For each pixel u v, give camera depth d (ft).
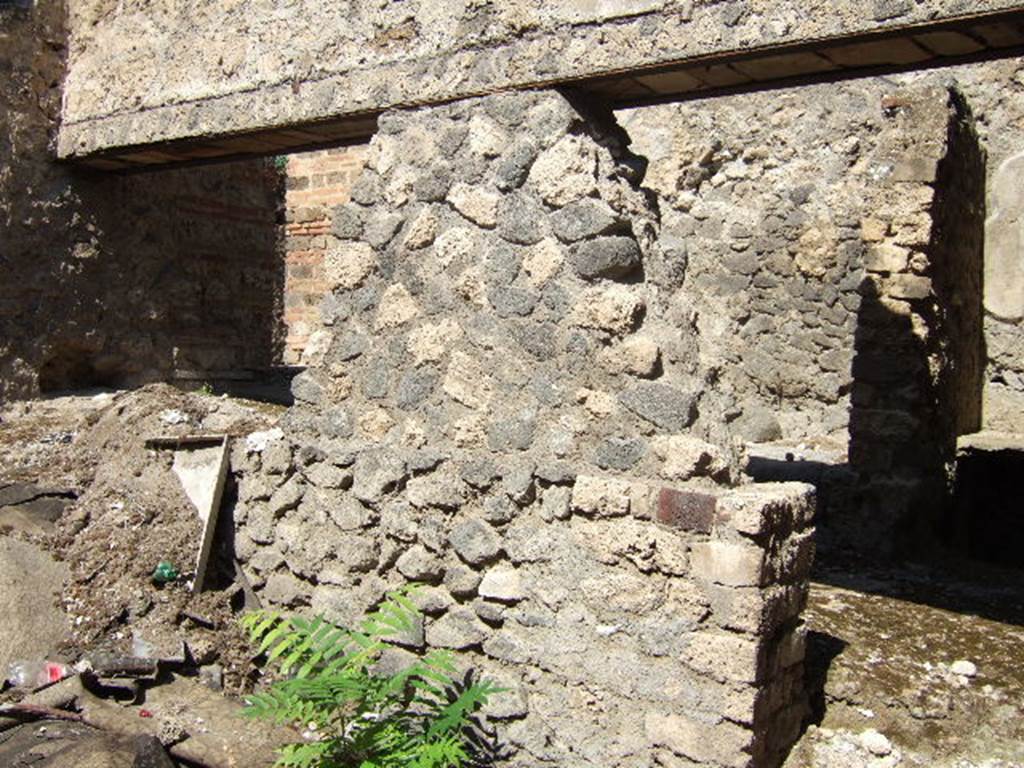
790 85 13.39
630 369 12.47
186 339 24.76
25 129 20.85
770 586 11.60
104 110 19.89
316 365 15.33
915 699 13.24
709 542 11.55
